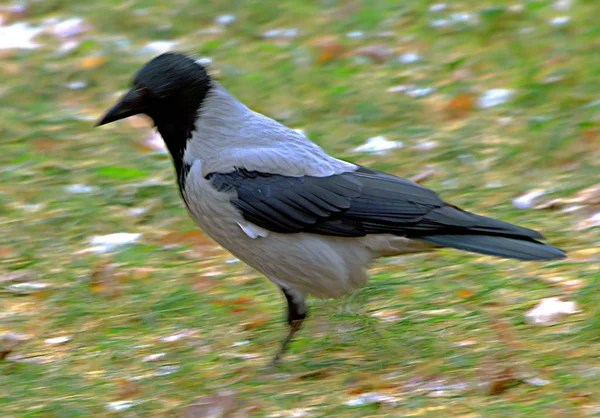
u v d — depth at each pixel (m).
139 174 14.48
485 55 17.16
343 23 18.81
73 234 12.97
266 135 9.62
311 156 9.56
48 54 18.58
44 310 11.10
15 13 20.30
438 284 10.93
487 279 10.89
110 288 11.47
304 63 17.58
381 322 10.09
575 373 8.51
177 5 20.05
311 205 9.29
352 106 16.14
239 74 17.39
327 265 9.39
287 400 8.55
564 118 14.72
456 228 9.20
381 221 9.27
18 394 9.09
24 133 15.87
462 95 15.70
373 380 8.84
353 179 9.46
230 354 9.80
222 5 19.84
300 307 9.66
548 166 13.70
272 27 19.08
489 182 13.51
